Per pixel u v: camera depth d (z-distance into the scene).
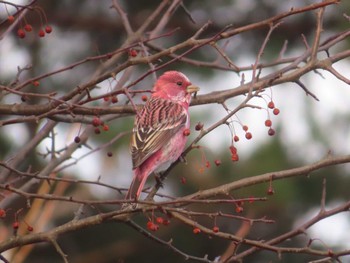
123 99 14.66
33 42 16.61
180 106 11.26
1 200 10.69
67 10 17.66
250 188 16.06
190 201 8.48
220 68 11.63
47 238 9.19
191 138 15.62
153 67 10.30
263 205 16.34
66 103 8.96
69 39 17.50
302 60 10.70
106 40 17.84
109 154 9.94
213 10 17.77
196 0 17.77
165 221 8.87
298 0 17.69
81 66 17.23
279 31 17.38
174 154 10.91
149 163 10.62
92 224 9.18
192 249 17.25
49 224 15.54
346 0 16.92
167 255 17.38
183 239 17.20
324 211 9.26
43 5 17.36
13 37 16.47
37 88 16.31
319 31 9.81
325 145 16.17
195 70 16.78
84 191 15.71
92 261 17.09
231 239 8.98
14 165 10.83
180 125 11.05
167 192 16.17
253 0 17.86
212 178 15.89
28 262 17.00
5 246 9.17
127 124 15.78
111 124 15.79
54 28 17.44
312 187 16.62
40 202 11.42
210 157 15.80
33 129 15.32
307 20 17.41
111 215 9.11
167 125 10.96
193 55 16.86
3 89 8.98
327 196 16.86
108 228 17.38
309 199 16.73
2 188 8.65
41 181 11.66
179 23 17.52
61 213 15.53
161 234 17.16
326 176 16.69
